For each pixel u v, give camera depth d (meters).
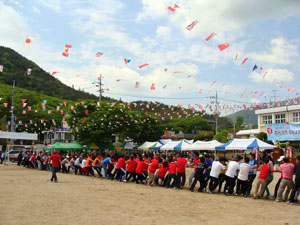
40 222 6.52
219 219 7.35
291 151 20.97
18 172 21.36
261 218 7.57
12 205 8.43
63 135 52.78
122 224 6.53
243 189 11.46
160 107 61.19
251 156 12.02
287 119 39.19
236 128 76.00
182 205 9.19
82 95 90.31
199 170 12.58
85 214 7.46
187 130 66.44
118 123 33.53
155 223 6.72
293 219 7.50
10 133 31.62
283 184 10.02
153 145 33.84
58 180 16.12
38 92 71.31
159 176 14.33
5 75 70.81
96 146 32.81
